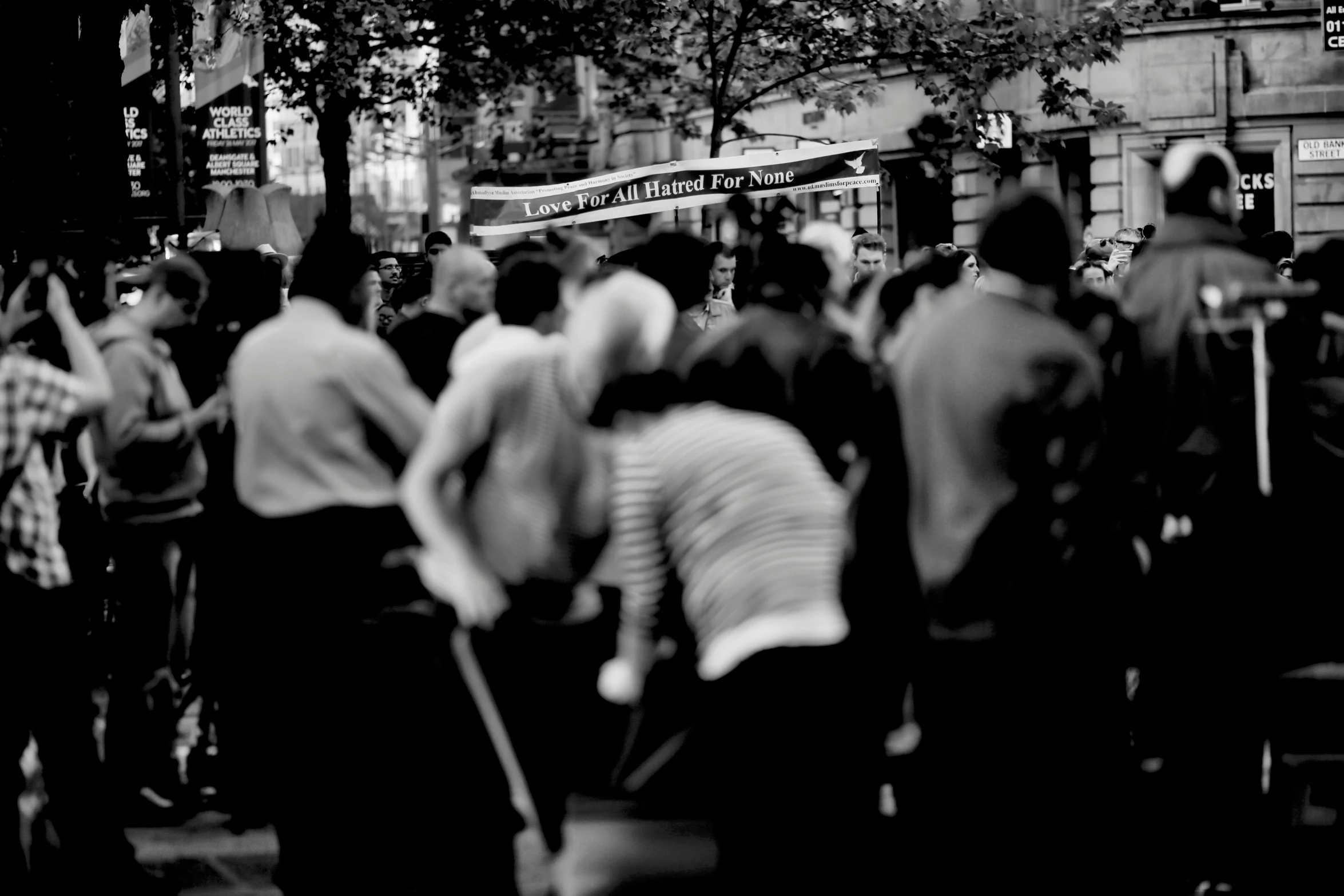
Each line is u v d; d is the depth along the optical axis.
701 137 26.55
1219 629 6.89
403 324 8.89
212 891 7.55
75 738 7.40
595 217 15.77
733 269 13.35
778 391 6.09
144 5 18.00
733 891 5.71
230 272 9.64
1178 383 6.86
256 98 26.39
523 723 6.89
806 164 15.70
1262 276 6.84
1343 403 6.85
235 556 7.16
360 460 6.96
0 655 7.22
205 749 9.18
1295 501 6.89
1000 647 6.10
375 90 26.58
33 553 7.23
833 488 5.86
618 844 6.15
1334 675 6.78
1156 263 6.99
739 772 5.65
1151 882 6.58
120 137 17.31
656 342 6.55
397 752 6.93
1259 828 6.82
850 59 24.12
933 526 6.16
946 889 6.25
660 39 24.95
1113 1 26.55
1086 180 30.31
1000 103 30.44
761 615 5.62
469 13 25.39
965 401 6.10
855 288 11.11
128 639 8.87
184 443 8.77
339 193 25.84
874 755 5.92
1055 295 6.38
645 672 5.96
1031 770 6.18
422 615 6.97
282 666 6.94
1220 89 28.06
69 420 8.52
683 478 5.71
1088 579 6.14
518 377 6.79
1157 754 7.37
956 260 9.03
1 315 8.05
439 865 6.93
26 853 7.57
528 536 6.83
